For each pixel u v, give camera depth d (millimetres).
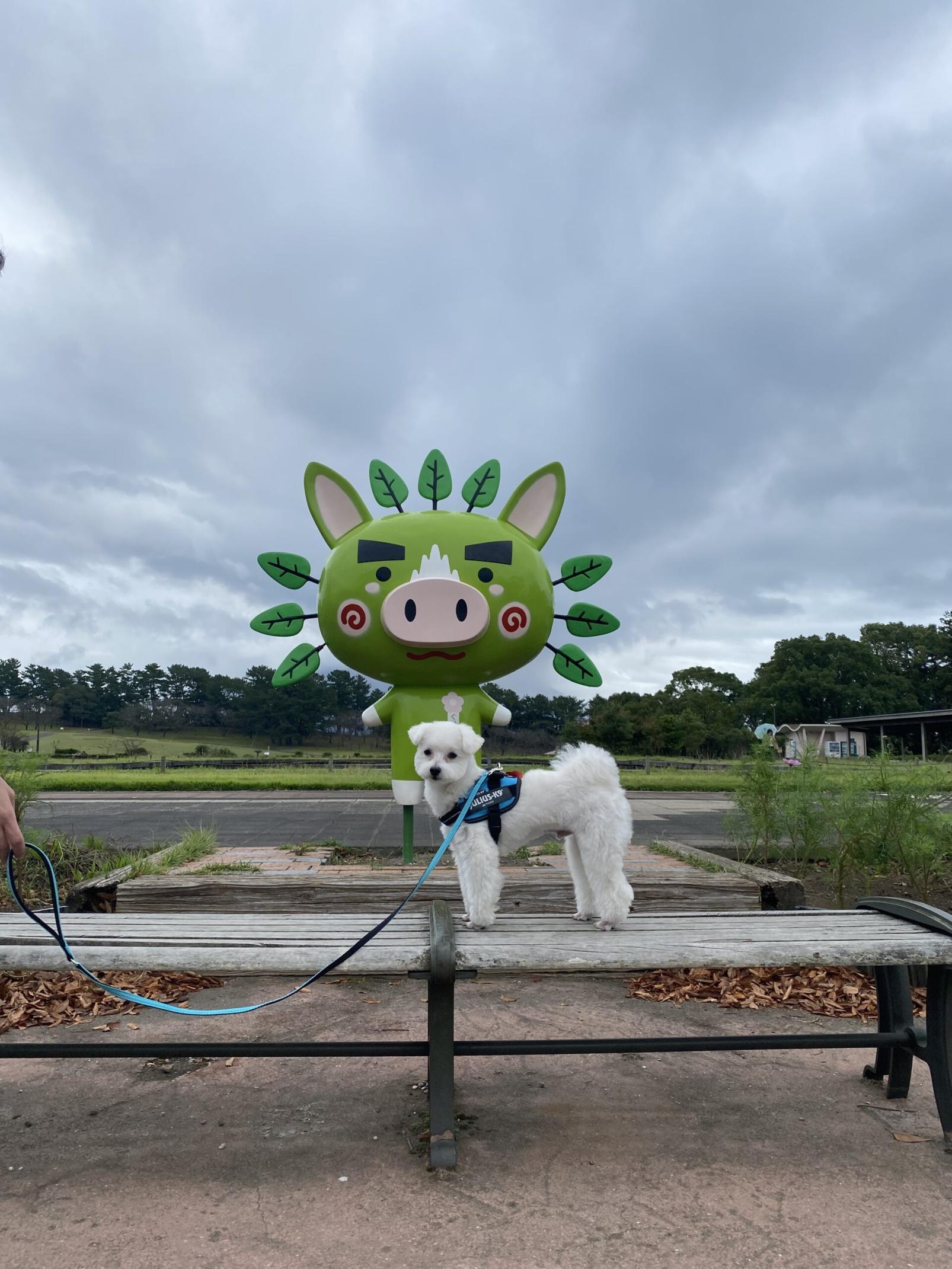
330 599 3283
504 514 3525
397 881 2762
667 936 1600
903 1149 1519
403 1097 1717
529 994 2393
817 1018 2201
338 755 19922
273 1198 1349
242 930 1649
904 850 3023
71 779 9992
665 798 9453
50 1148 1508
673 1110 1670
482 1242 1239
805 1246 1238
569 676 3566
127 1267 1185
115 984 2375
